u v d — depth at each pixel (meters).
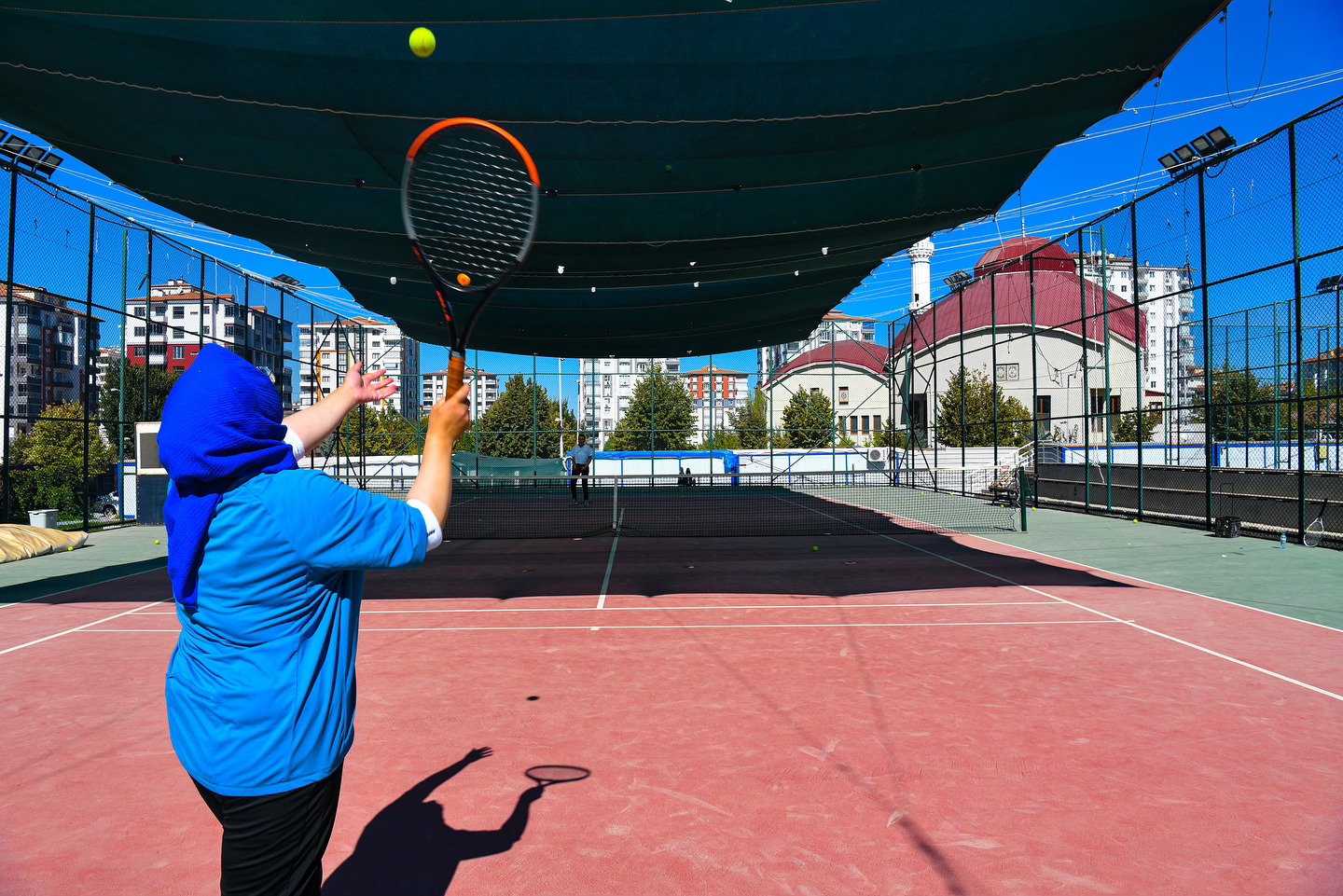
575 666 5.62
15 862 2.99
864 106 8.23
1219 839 3.11
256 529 1.58
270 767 1.61
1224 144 13.35
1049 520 16.48
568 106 8.16
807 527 15.73
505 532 15.32
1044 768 3.79
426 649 6.13
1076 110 8.57
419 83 7.76
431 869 2.90
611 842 3.10
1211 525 13.84
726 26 6.90
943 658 5.77
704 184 10.04
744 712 4.60
